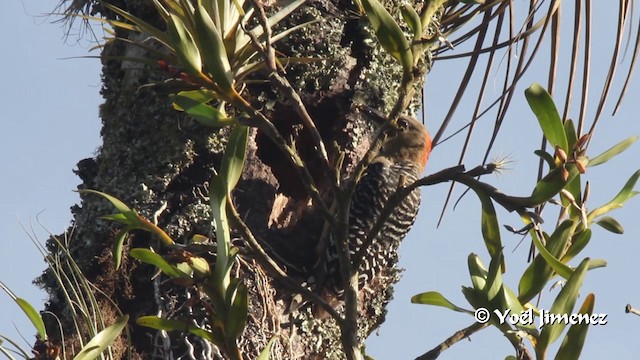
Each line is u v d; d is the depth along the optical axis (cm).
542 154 657
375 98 1124
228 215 690
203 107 709
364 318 1151
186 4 788
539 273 668
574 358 619
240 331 636
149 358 955
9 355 721
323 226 1116
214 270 640
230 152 677
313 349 1039
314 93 1098
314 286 1103
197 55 699
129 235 997
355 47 1124
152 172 1019
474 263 672
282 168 1139
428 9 727
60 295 984
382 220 700
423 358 671
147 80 1041
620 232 699
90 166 1084
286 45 1074
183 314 951
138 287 988
